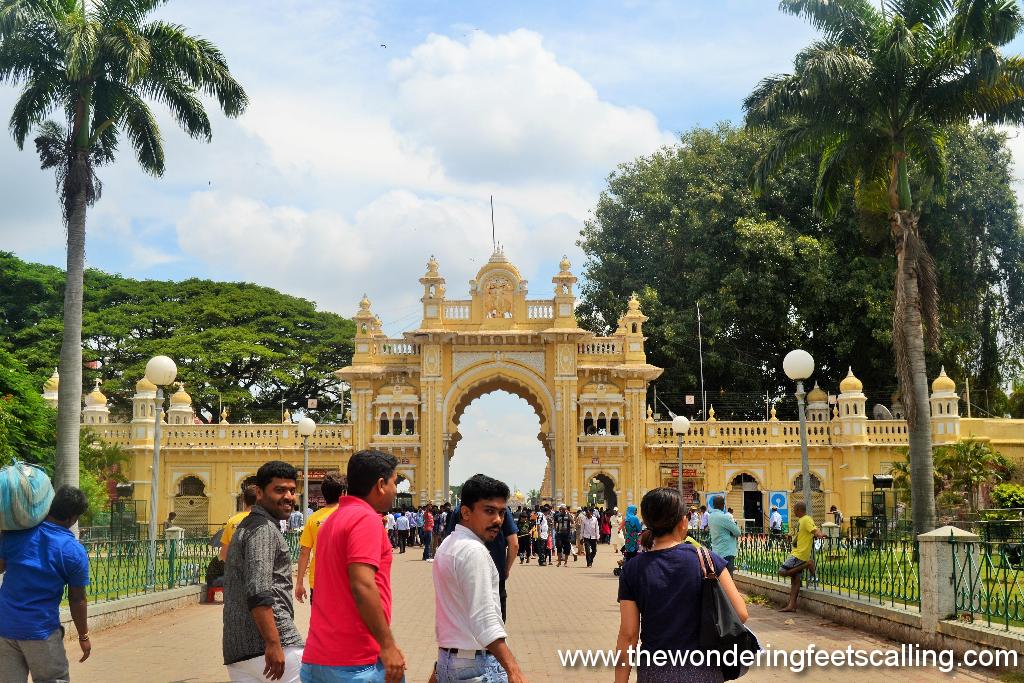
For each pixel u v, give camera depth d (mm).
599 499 58688
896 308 22078
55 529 7855
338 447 44562
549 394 44781
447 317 45969
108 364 57625
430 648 13945
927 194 24781
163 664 12734
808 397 47344
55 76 23203
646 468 44625
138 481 43344
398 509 41719
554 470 44281
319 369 61250
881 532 24359
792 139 23719
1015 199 47906
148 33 23891
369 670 6301
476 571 6527
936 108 22672
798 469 43719
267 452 44312
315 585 6523
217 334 58344
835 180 24453
